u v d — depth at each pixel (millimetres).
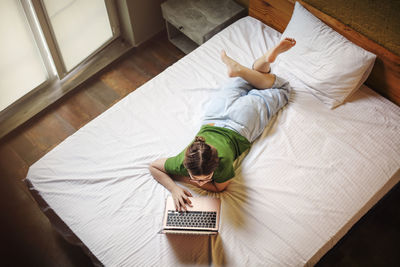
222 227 1757
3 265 2184
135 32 3004
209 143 1840
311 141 2027
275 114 2139
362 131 2062
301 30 2234
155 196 1867
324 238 1742
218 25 2662
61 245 2242
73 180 1927
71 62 2838
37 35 2557
